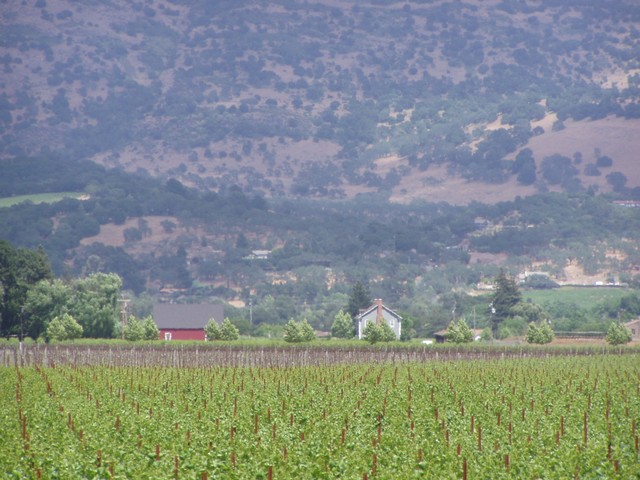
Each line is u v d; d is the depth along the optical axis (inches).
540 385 5984.3
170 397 5211.6
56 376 6235.2
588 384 5871.1
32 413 4434.1
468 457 3619.6
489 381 6200.8
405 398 5137.8
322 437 3919.8
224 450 3604.8
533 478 3373.5
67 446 3649.1
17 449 3570.4
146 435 3941.9
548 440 3929.6
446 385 5767.7
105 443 3732.8
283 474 3353.8
